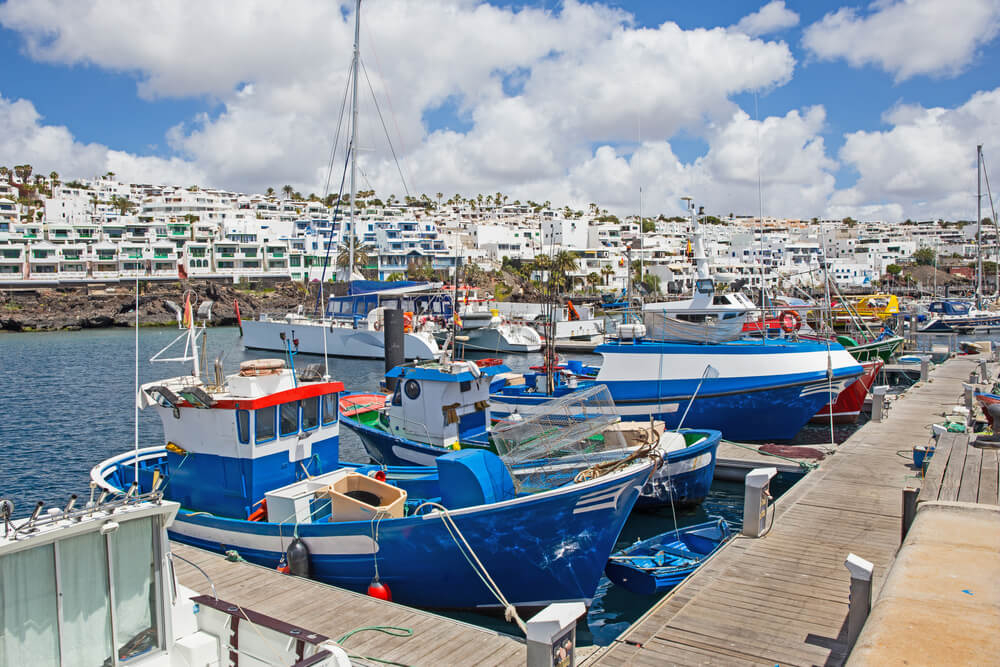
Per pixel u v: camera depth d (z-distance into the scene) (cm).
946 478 806
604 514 1082
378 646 867
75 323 8069
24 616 610
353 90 4103
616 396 2086
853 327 3388
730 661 768
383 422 1989
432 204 18712
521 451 1162
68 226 10231
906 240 16800
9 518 623
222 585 1055
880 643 312
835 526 1201
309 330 5384
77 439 2666
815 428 2386
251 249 10344
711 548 1274
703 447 1573
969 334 6341
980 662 291
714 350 2027
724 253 12631
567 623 706
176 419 1279
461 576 1073
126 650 676
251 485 1212
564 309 6581
